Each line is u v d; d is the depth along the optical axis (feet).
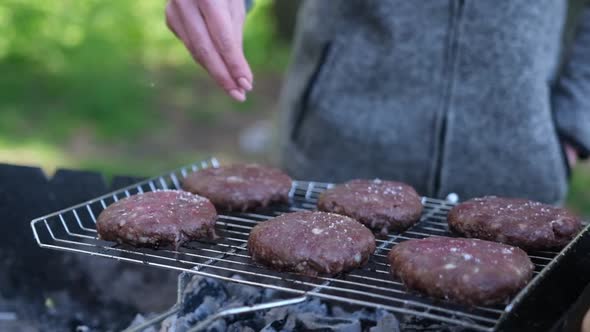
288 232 3.08
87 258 3.86
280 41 12.85
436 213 3.59
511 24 3.76
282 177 3.64
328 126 4.01
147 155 8.35
